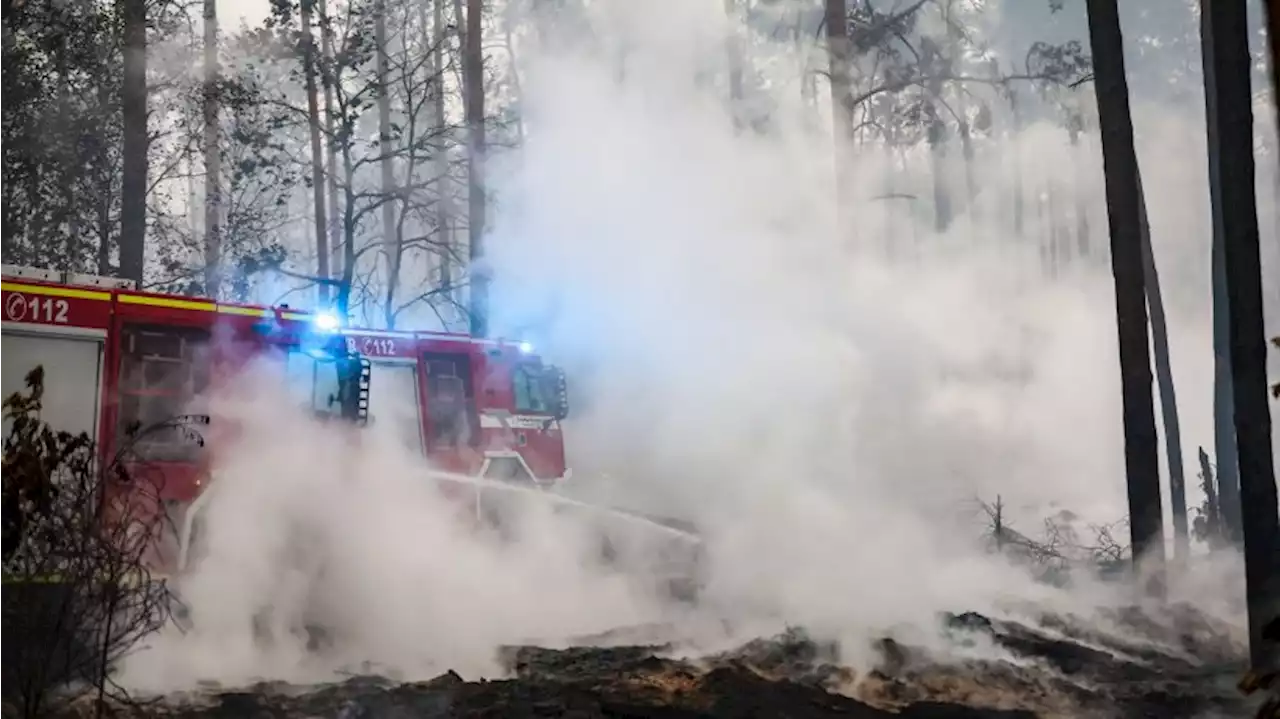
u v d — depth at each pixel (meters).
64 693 6.74
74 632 6.32
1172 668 8.55
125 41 19.44
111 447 9.31
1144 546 11.31
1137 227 11.55
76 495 6.57
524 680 7.73
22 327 9.17
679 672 7.88
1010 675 7.95
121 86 19.80
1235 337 8.34
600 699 7.09
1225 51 8.43
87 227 19.75
